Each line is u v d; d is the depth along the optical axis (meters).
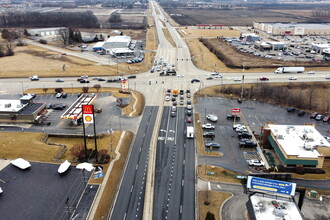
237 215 70.06
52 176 81.31
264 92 148.12
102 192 77.44
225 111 131.12
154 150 98.88
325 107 135.50
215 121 120.38
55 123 119.19
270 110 133.00
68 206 70.50
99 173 83.81
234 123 114.31
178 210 72.25
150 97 147.12
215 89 157.12
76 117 114.25
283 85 161.25
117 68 195.38
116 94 150.62
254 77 174.88
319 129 115.06
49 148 98.81
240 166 90.44
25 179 79.75
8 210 68.44
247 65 199.00
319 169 87.50
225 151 98.75
